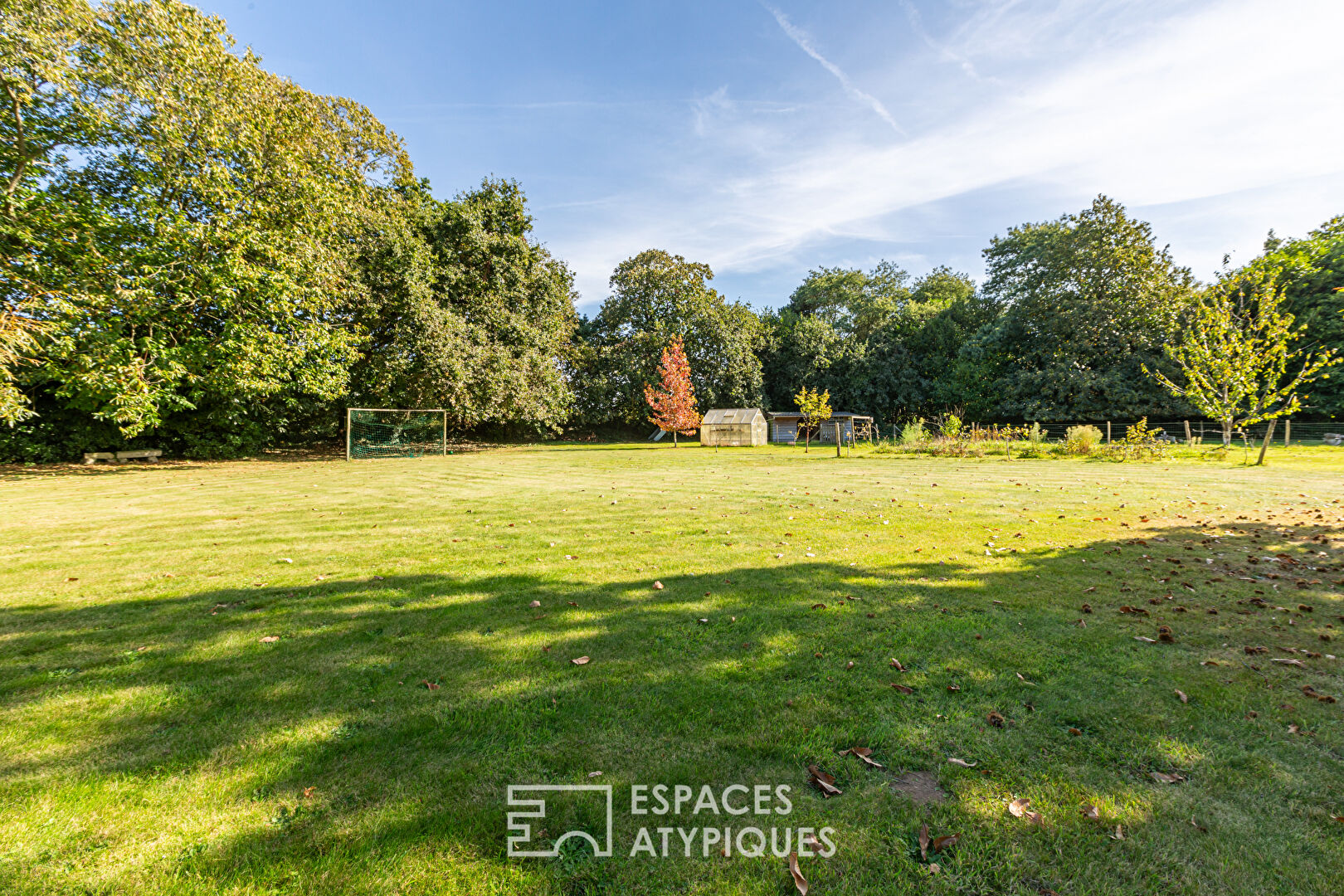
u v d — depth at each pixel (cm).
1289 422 2505
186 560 586
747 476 1429
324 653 355
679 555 593
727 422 3281
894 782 227
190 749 251
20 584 502
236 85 1681
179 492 1145
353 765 239
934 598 445
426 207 2833
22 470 1622
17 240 1402
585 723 271
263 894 172
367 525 777
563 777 231
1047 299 3462
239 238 1638
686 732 262
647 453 2606
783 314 5281
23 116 1406
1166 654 340
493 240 2869
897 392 4322
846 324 5003
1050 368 3375
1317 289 2691
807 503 943
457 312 2683
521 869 183
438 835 198
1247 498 927
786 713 277
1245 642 356
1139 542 626
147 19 1462
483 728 268
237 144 1684
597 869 184
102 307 1476
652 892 175
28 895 170
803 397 3070
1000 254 4178
